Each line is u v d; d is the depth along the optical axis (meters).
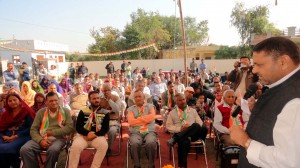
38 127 3.85
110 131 4.37
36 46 23.94
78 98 5.73
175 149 4.89
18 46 23.31
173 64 23.36
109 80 8.90
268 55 1.13
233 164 3.40
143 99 4.34
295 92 1.07
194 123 4.00
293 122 1.02
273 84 1.19
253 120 1.28
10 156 3.66
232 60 21.83
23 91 5.88
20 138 3.75
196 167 4.12
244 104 1.84
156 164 4.26
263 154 1.11
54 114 3.92
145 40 32.28
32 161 3.57
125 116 7.03
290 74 1.13
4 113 3.85
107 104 4.74
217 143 4.31
